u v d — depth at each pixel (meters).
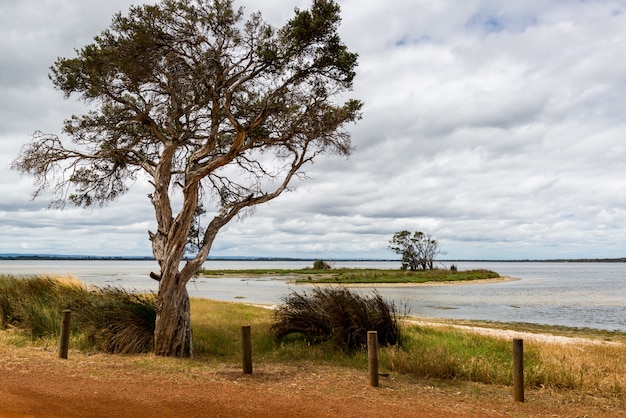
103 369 8.96
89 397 6.93
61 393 7.07
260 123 11.80
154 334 11.25
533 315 26.25
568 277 92.44
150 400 6.92
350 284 55.41
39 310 12.94
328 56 10.91
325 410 6.70
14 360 9.24
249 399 7.17
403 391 8.06
